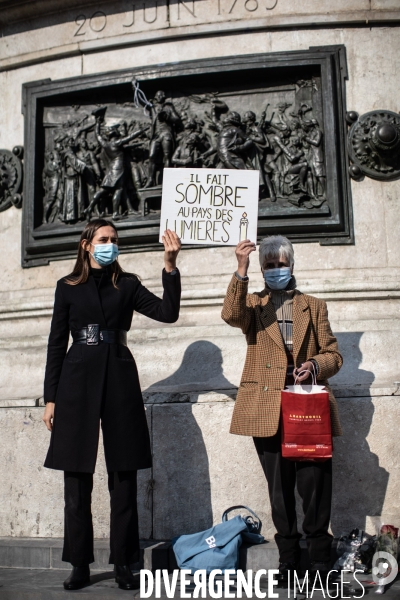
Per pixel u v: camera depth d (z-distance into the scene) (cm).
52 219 680
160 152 646
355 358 544
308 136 627
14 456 532
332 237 611
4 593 425
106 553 477
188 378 549
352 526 482
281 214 613
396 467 485
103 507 507
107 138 657
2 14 710
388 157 614
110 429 434
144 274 638
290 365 438
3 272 696
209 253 627
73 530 432
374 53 636
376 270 599
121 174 648
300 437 409
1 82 720
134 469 430
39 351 607
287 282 444
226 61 632
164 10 662
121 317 454
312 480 416
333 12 639
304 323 440
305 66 626
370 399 492
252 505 490
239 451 496
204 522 493
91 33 684
